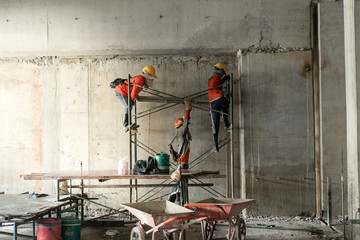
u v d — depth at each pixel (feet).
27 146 28.68
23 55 28.60
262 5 27.53
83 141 28.45
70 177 20.77
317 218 26.43
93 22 28.07
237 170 28.02
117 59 28.66
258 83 27.09
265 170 26.86
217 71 26.08
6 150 28.76
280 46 27.35
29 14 28.22
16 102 28.84
